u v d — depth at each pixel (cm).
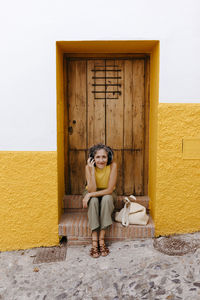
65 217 398
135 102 415
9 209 367
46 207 368
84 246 374
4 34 349
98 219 356
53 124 360
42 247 374
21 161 361
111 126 420
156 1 344
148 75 409
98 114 419
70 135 423
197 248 337
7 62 353
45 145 362
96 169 376
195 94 354
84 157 427
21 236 372
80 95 417
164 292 274
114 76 413
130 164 425
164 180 364
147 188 427
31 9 346
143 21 346
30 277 319
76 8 346
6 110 358
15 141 362
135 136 421
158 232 373
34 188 365
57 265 337
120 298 277
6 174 362
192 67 351
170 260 320
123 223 373
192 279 286
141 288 284
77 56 411
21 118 359
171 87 353
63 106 414
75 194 432
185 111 355
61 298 285
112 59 411
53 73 354
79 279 310
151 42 357
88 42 356
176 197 367
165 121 356
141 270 310
